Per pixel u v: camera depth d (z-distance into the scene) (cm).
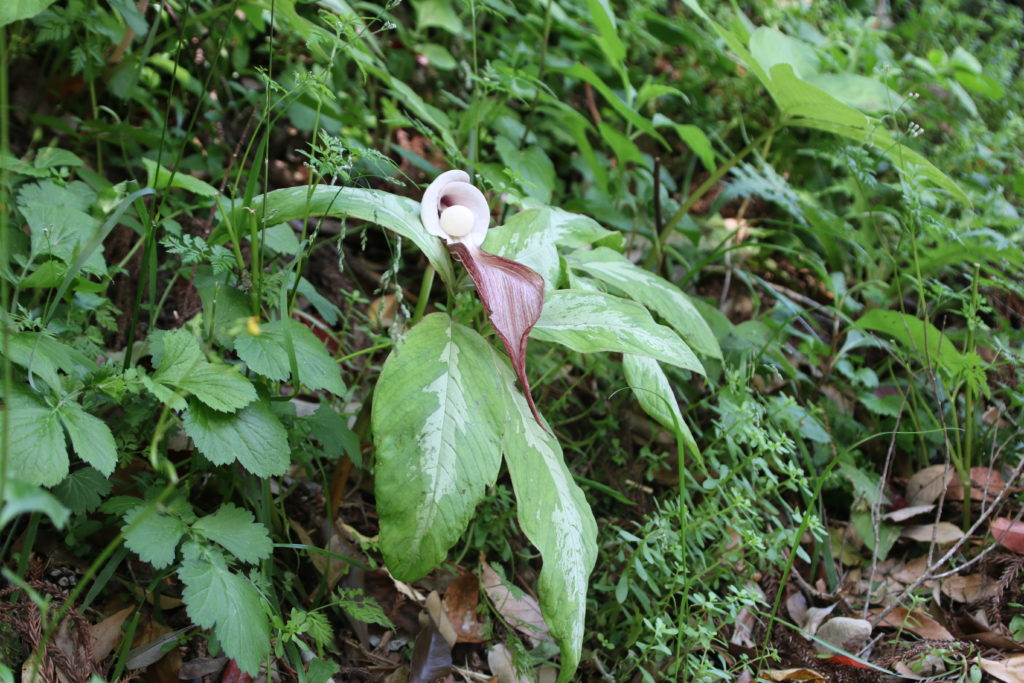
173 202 96
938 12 160
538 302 78
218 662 81
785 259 137
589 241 87
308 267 112
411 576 73
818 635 95
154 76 113
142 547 71
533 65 120
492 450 75
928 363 104
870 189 129
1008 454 109
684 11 152
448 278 79
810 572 102
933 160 134
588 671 88
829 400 115
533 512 75
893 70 135
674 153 148
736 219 139
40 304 85
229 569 81
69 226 81
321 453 89
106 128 103
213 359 72
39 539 82
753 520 95
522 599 91
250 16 110
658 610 89
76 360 76
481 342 80
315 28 91
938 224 106
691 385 111
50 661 72
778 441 91
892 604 96
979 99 150
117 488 83
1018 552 99
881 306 123
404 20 137
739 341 112
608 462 103
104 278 86
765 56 117
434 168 112
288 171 120
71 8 98
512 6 119
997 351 105
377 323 100
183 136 112
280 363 77
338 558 86
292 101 87
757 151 136
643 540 87
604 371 106
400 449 73
